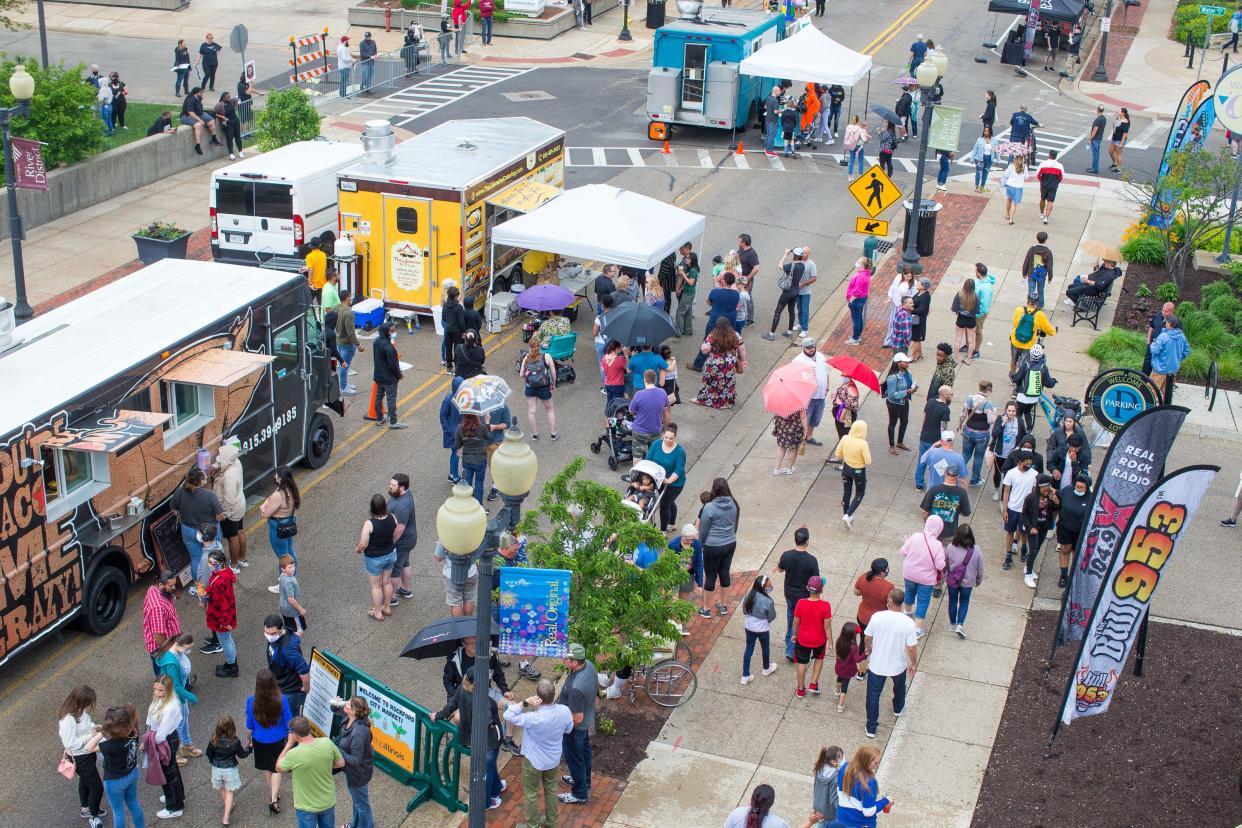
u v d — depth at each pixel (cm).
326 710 1282
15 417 1352
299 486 1844
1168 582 1659
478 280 2398
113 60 4016
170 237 2491
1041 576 1680
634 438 1862
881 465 1947
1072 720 1341
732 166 3397
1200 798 1284
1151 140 3831
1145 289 2605
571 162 3359
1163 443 1346
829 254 2802
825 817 1141
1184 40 5119
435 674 1455
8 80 2752
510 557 1387
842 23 5038
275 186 2411
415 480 1877
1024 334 2136
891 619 1331
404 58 4103
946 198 3181
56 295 2402
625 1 4719
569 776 1299
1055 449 1758
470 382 1781
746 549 1714
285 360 1784
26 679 1416
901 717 1400
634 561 1435
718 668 1480
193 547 1536
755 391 2205
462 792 1278
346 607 1568
